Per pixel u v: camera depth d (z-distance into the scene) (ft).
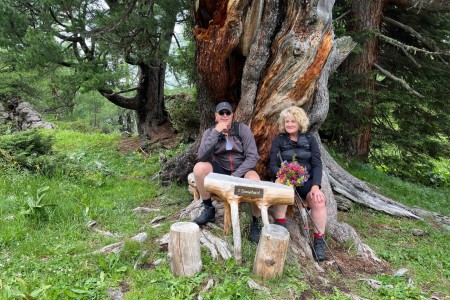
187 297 9.89
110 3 31.76
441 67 31.14
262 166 16.11
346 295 10.79
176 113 33.30
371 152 35.37
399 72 32.91
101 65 28.45
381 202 20.61
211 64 15.44
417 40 32.12
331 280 11.90
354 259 13.79
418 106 32.19
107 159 31.35
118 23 27.20
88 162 27.32
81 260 11.54
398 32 32.63
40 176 20.13
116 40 30.48
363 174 27.68
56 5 25.30
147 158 31.24
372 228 17.74
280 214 12.89
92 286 10.21
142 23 27.40
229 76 16.57
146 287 10.31
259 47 14.69
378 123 34.04
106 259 11.53
